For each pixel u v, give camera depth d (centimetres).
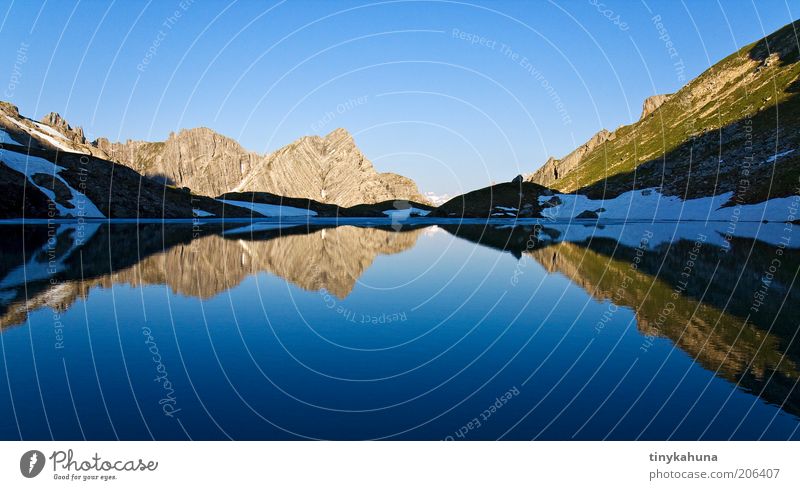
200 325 1577
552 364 1218
